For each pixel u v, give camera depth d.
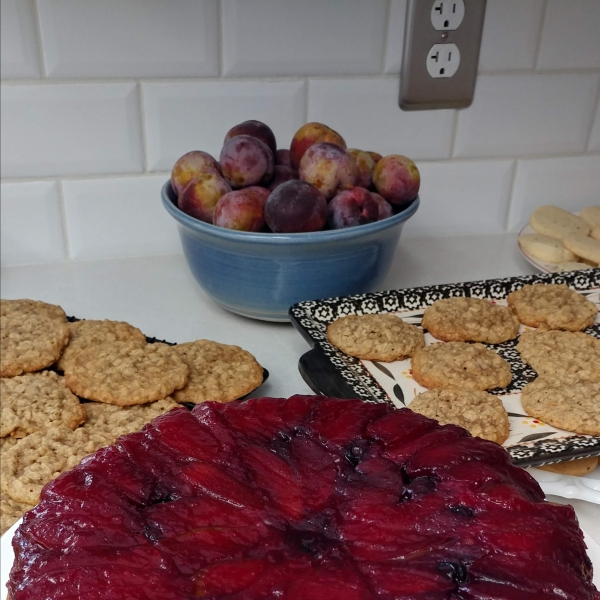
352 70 1.12
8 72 1.03
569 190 1.18
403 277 1.12
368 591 0.40
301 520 0.45
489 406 0.75
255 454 0.50
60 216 1.15
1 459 0.69
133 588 0.40
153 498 0.47
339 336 0.87
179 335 0.96
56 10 1.00
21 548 0.45
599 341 0.89
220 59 1.08
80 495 0.46
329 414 0.55
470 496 0.46
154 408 0.77
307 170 0.89
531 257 1.13
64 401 0.77
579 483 0.68
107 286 1.10
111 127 1.10
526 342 0.90
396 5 1.07
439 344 0.88
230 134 0.96
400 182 0.92
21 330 0.88
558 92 1.08
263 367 0.88
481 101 1.14
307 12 1.06
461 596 0.40
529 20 1.03
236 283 0.92
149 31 1.04
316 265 0.89
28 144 1.08
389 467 0.49
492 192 1.22
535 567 0.42
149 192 1.16
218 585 0.41
